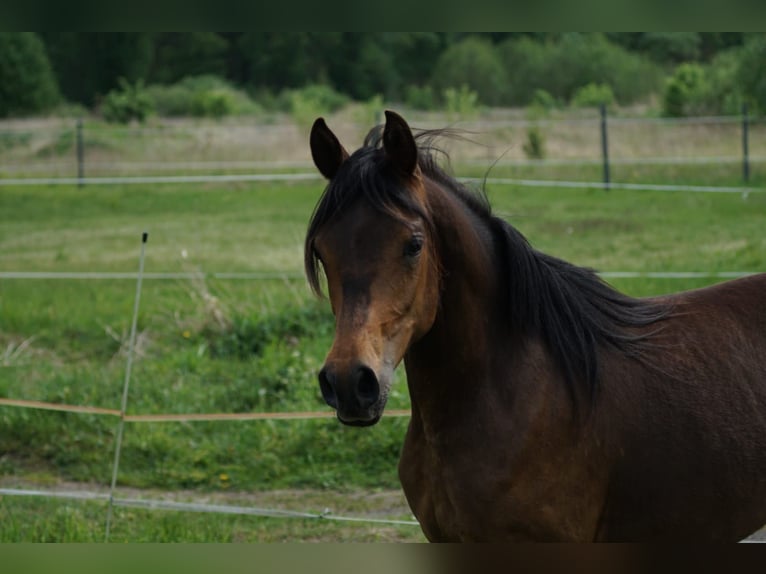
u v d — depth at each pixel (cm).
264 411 1055
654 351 504
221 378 1145
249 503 898
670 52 4922
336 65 5384
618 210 2111
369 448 966
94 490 934
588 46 4681
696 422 487
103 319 1378
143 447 993
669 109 3178
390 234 412
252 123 3372
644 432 483
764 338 521
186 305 1378
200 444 999
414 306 420
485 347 469
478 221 487
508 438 459
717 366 504
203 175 2764
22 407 1053
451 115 3116
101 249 1903
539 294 484
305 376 1092
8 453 1009
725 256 1630
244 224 2102
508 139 3031
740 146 2689
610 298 522
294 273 1557
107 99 4006
